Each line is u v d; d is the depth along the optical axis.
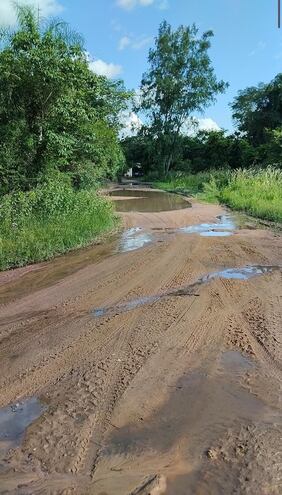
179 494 2.87
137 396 4.05
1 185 15.06
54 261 9.96
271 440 3.34
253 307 6.31
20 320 6.23
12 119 15.28
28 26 15.06
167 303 6.64
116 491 2.90
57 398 4.08
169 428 3.56
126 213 18.62
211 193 27.47
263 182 24.30
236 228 13.87
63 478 3.05
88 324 5.93
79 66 15.34
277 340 5.13
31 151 15.63
